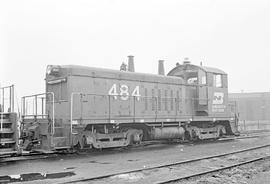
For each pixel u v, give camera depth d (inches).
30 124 601.0
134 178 376.8
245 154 586.2
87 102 621.9
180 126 802.8
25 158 532.4
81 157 554.6
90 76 636.7
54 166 458.3
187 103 820.6
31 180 364.2
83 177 376.5
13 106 514.3
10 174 398.0
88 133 615.5
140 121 697.6
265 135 1094.4
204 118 831.1
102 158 541.3
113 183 350.9
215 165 472.1
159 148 693.3
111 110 658.8
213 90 860.0
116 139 666.2
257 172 421.7
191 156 559.8
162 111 759.1
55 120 604.7
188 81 860.0
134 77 714.8
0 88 544.1
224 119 890.7
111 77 670.5
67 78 606.5
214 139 922.1
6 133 499.5
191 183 354.6
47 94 639.8
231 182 363.9
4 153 488.7
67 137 583.2
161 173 408.2
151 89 744.3
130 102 696.4
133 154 592.4
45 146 569.0
